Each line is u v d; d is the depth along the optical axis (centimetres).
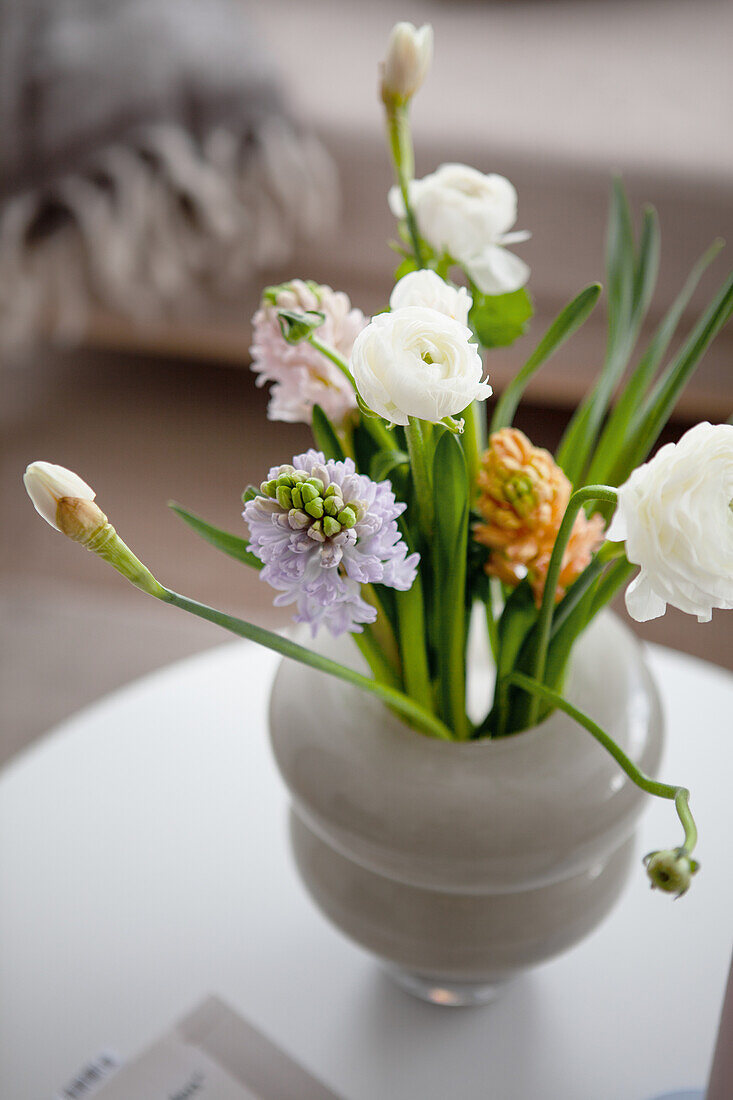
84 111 209
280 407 71
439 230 69
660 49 226
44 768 101
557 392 219
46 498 58
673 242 199
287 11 240
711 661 190
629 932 90
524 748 73
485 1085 83
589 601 70
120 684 181
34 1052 84
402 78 69
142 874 94
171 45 212
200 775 101
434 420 56
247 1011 87
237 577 206
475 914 75
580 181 199
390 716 76
